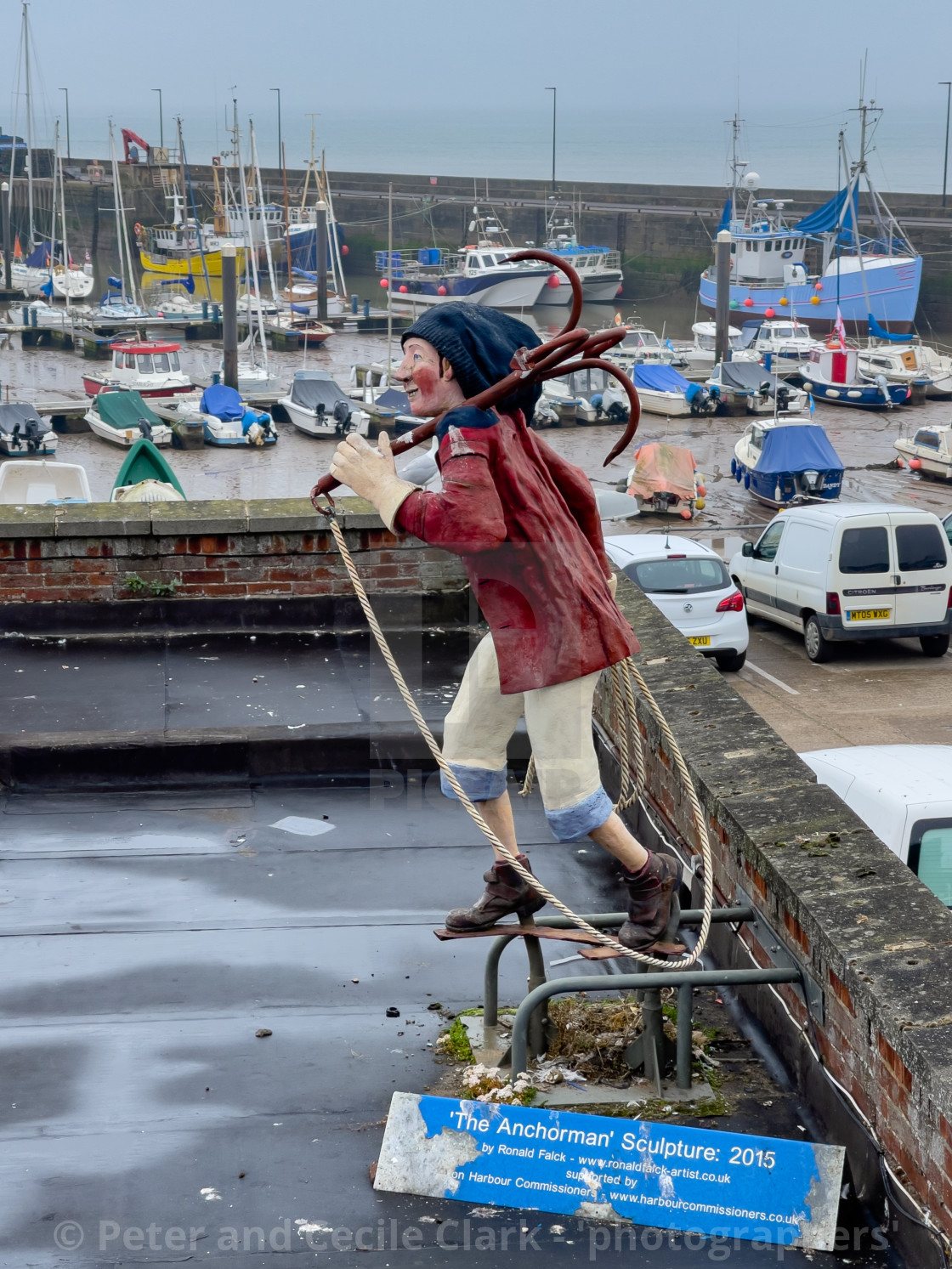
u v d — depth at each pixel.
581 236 94.75
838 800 4.42
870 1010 3.27
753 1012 4.21
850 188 73.00
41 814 5.48
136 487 15.16
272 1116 3.63
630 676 3.89
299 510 7.64
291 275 84.06
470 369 3.22
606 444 47.47
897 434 50.31
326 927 4.62
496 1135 3.37
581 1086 3.74
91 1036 3.98
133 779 5.68
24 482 17.25
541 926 3.79
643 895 3.66
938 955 3.42
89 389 57.16
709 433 49.81
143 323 73.38
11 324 74.19
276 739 5.67
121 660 7.06
